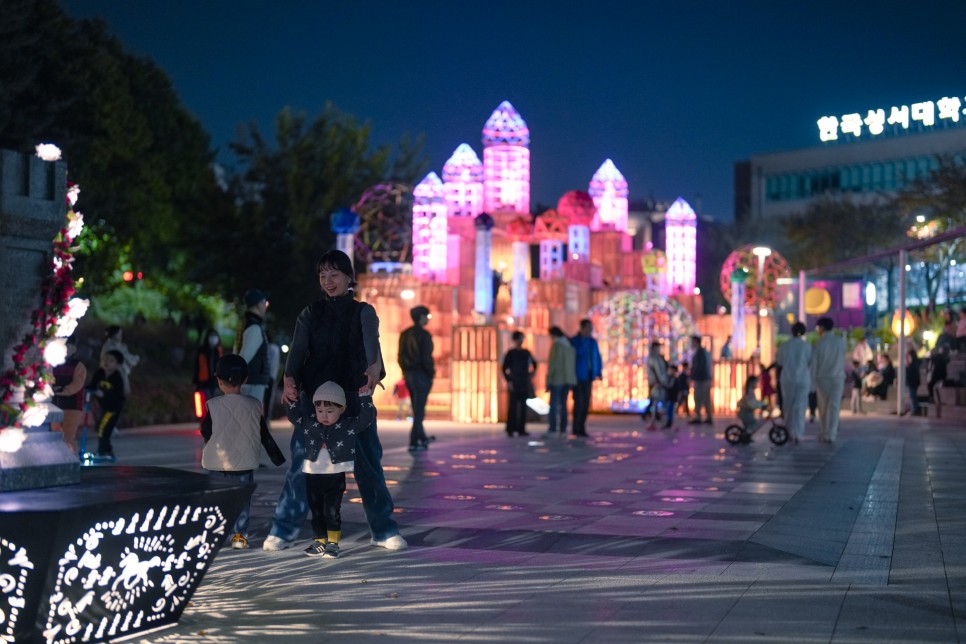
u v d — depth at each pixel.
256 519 9.28
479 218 31.52
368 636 5.46
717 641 5.36
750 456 15.94
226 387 7.88
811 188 94.31
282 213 41.38
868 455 16.22
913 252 44.72
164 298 38.50
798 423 18.48
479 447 17.45
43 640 4.82
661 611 5.98
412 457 15.51
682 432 21.75
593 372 20.39
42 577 4.64
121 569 5.02
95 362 29.27
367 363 7.50
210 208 40.06
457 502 10.41
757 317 36.78
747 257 39.09
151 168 37.78
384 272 35.09
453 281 37.19
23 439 5.12
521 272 34.09
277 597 6.33
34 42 23.86
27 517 4.54
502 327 25.41
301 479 7.86
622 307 29.97
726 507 10.12
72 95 25.45
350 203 41.66
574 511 9.80
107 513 4.80
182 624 5.63
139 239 37.00
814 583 6.73
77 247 5.51
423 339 16.28
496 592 6.47
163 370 31.58
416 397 16.33
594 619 5.80
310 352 7.55
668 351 29.75
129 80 38.28
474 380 25.17
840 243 57.25
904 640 5.39
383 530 7.92
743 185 99.88
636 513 9.68
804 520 9.31
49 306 5.30
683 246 39.25
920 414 30.55
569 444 18.25
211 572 7.06
